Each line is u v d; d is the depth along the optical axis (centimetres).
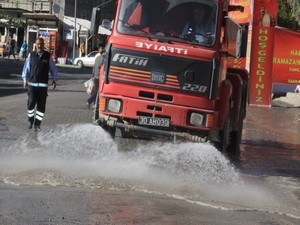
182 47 1048
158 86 1045
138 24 1084
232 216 773
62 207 751
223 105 1102
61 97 2581
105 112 1068
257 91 3039
